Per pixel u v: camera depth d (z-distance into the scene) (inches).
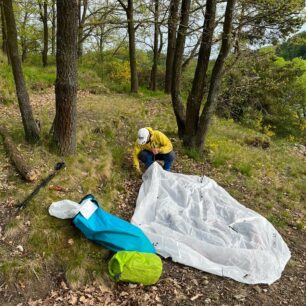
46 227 172.9
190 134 316.2
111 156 263.9
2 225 171.5
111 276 159.5
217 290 162.6
